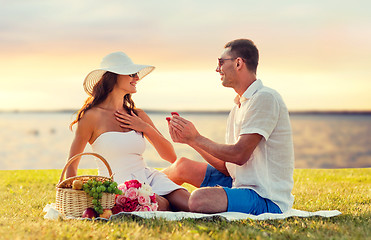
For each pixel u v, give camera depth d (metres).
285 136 4.25
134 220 3.78
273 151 4.23
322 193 6.35
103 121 4.65
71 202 4.01
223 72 4.40
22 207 5.01
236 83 4.38
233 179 4.55
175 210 4.57
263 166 4.21
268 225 3.76
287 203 4.32
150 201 4.20
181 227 3.58
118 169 4.59
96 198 3.94
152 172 4.82
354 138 56.84
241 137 4.14
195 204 4.13
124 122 4.71
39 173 9.95
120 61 4.79
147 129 4.79
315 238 3.32
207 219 3.93
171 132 4.32
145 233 3.36
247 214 4.05
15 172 10.24
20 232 3.32
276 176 4.25
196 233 3.37
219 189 4.14
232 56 4.34
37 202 5.41
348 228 3.67
